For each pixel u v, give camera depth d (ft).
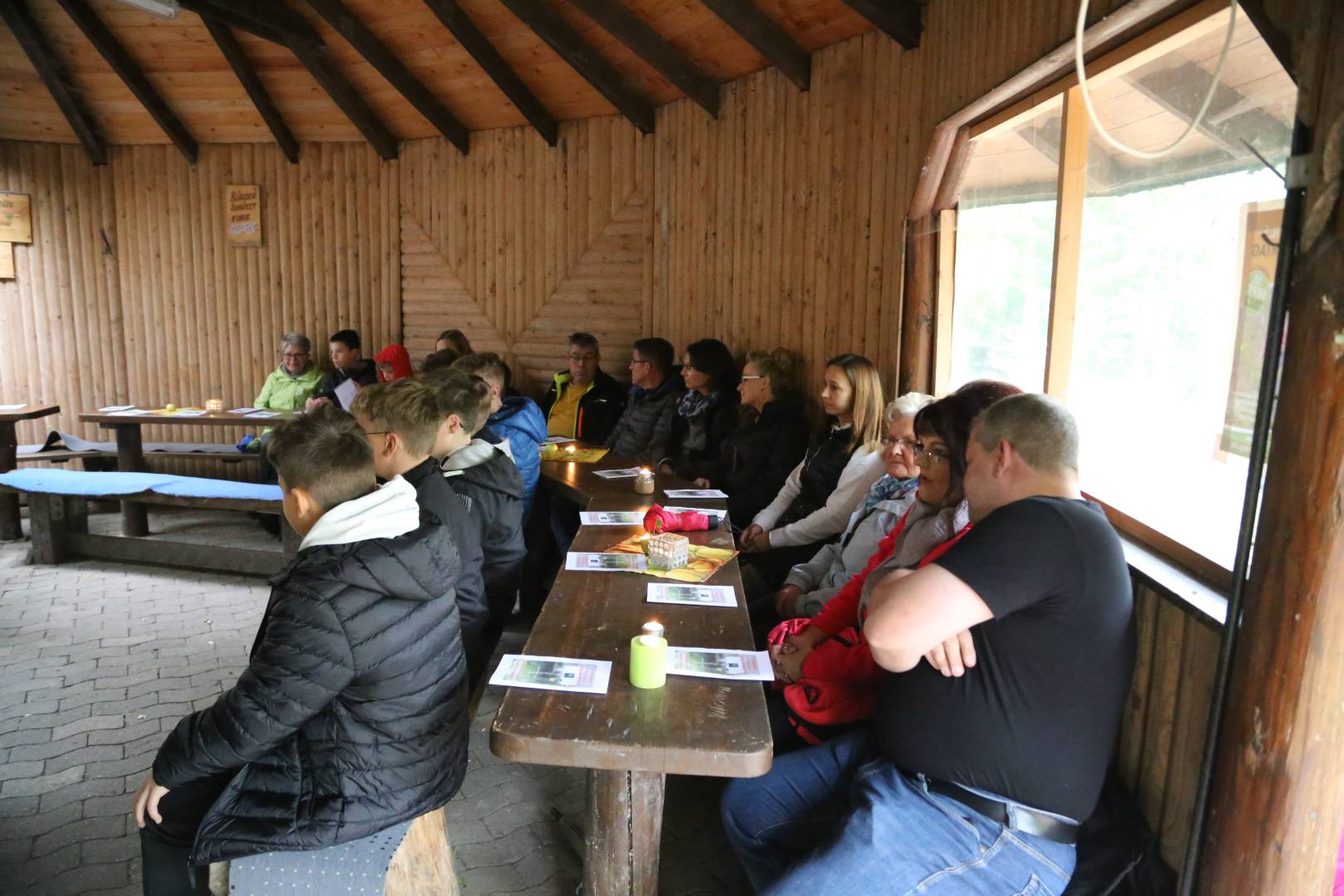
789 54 14.92
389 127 22.38
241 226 23.73
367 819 5.71
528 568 14.43
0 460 18.98
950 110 11.68
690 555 8.91
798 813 6.82
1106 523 5.66
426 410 8.42
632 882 6.40
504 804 9.23
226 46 19.53
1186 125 7.57
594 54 17.76
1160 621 6.61
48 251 23.36
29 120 22.41
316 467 5.88
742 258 17.24
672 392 17.33
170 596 15.43
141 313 24.14
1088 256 9.23
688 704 5.74
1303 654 4.80
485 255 22.06
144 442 24.44
